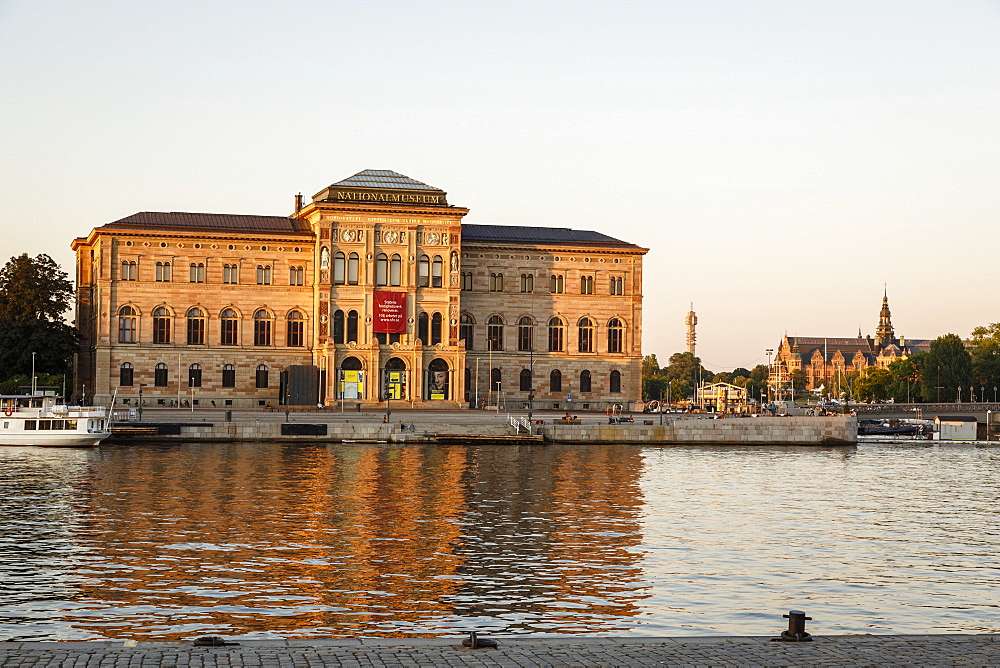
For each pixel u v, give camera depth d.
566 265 179.50
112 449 114.69
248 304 166.75
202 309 165.12
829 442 144.50
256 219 173.62
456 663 28.11
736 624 42.69
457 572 52.09
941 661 28.41
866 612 45.41
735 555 58.12
